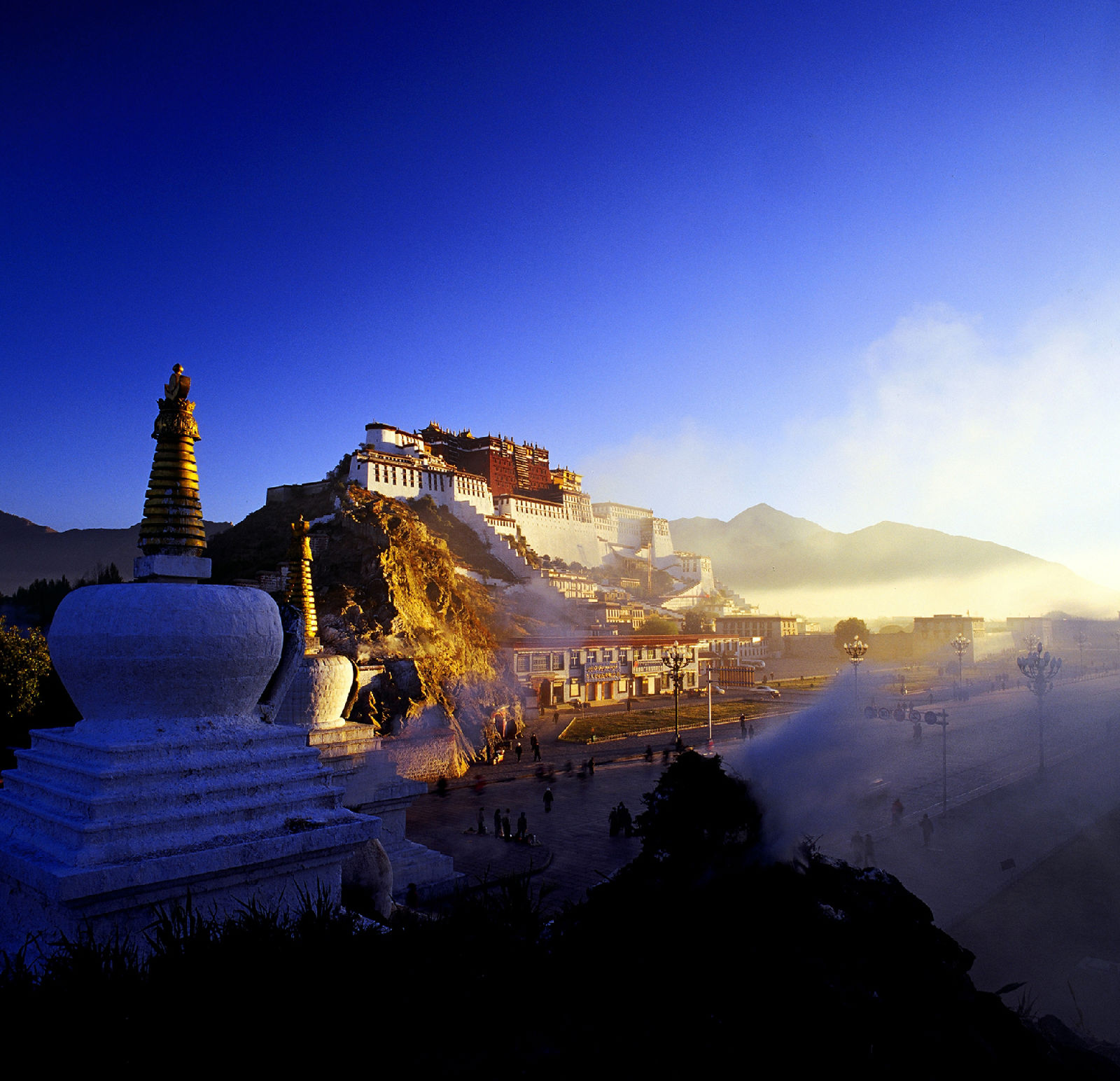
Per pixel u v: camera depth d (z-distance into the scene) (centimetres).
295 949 798
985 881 2850
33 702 3719
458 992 828
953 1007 948
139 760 1131
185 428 1294
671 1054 789
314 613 2373
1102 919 2523
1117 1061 1300
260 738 1277
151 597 1173
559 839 3375
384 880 1590
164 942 818
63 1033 666
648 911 1023
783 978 902
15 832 1151
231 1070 662
